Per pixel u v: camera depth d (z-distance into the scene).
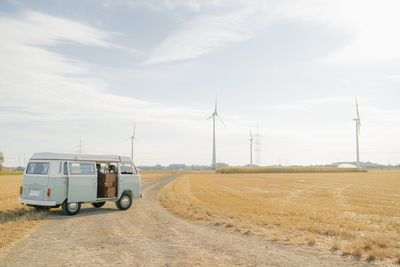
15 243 8.17
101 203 16.88
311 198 21.61
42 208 14.16
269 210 14.73
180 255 7.20
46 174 13.09
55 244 8.16
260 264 6.54
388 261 6.86
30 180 13.48
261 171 105.69
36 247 7.82
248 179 54.72
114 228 10.52
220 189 30.17
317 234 9.75
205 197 21.94
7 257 6.90
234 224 11.13
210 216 13.17
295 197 22.20
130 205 16.02
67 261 6.63
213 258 6.96
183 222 11.88
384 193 26.05
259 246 8.16
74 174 13.66
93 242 8.45
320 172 108.31
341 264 6.61
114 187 15.30
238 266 6.39
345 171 109.75
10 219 11.51
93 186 14.30
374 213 14.56
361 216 13.56
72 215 13.45
